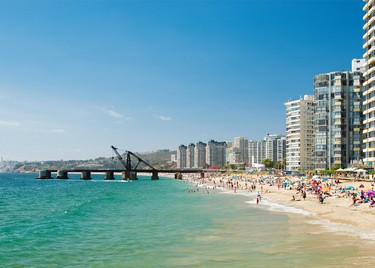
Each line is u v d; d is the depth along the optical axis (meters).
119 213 65.38
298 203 75.31
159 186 174.25
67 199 103.75
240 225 49.50
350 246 34.59
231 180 187.50
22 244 38.66
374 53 124.31
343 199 72.81
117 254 33.84
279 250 34.03
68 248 36.53
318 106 184.62
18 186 179.62
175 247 36.41
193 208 72.88
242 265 29.23
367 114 129.62
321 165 181.00
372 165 123.69
